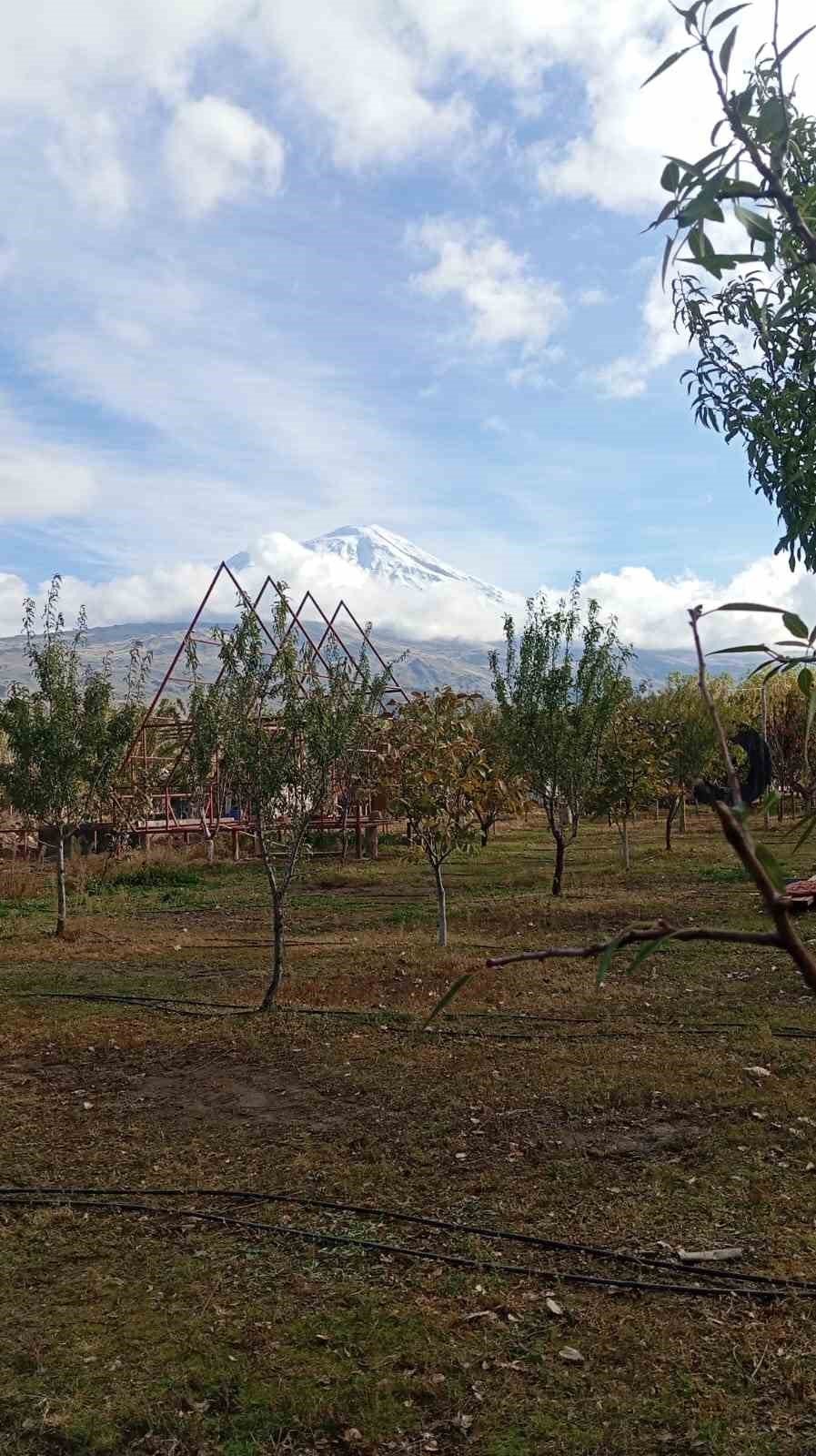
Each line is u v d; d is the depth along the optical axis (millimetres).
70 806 16328
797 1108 6977
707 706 1264
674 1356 4180
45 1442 3756
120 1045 9344
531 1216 5551
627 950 13414
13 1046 9398
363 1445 3693
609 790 22469
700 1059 8273
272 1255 5215
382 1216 5605
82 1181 6227
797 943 1104
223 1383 4074
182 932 16547
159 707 26391
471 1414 3846
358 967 12828
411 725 13320
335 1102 7570
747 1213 5445
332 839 31766
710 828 38438
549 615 19312
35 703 16109
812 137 2379
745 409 2994
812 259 1376
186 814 31438
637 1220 5430
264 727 10773
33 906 19938
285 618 10859
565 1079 7840
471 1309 4617
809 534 2885
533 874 23766
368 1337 4391
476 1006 10445
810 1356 4117
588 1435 3693
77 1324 4574
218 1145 6812
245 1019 10141
